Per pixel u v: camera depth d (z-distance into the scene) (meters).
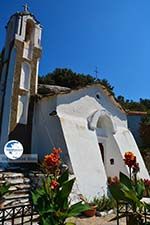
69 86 35.75
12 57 13.61
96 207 9.35
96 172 12.33
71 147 11.97
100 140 15.45
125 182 4.42
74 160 11.59
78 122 13.67
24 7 15.17
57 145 12.22
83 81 36.06
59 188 4.55
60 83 36.19
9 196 8.54
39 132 13.38
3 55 14.62
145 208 4.27
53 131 12.67
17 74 13.43
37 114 13.75
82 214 9.04
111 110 16.67
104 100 16.34
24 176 10.15
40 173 10.25
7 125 12.42
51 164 4.84
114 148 15.16
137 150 16.77
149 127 23.97
